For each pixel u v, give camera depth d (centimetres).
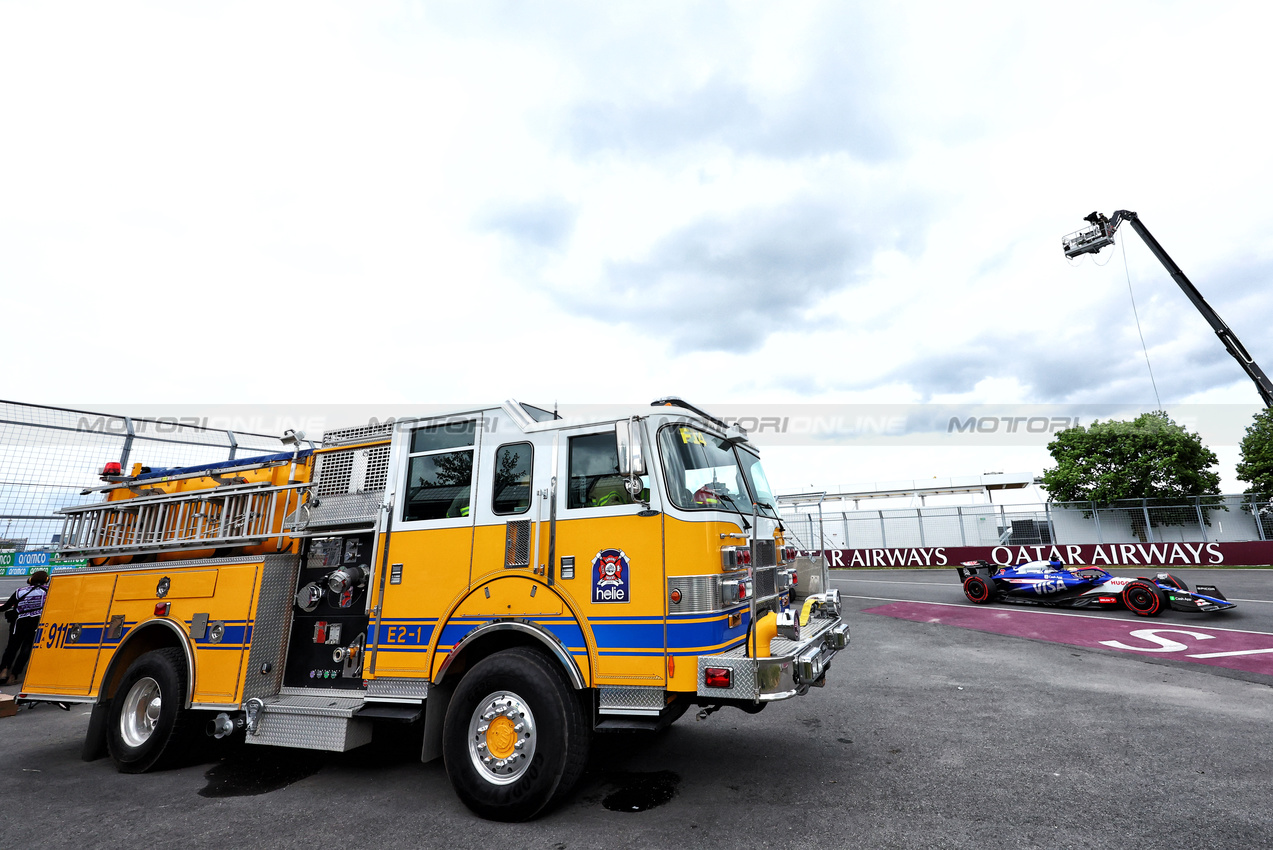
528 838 355
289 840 362
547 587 410
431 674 425
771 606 474
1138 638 959
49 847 360
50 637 582
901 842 331
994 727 545
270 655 486
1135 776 417
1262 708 583
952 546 2359
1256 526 1950
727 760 484
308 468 542
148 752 487
